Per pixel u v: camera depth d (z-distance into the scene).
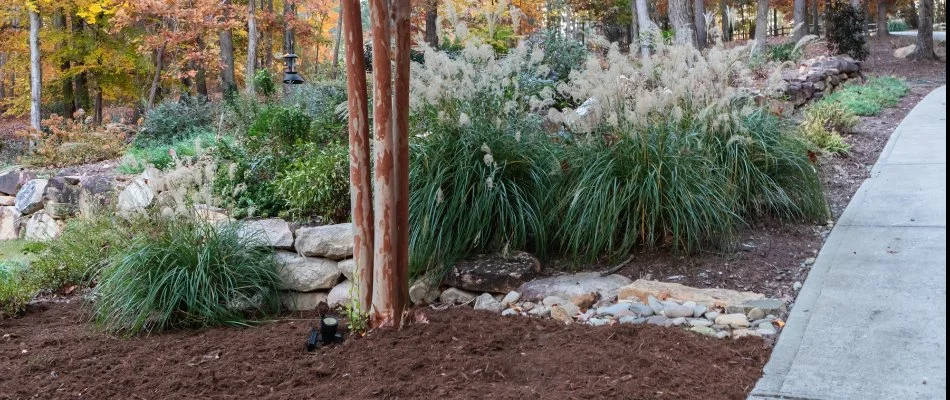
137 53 18.73
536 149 5.27
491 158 4.72
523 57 5.86
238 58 25.88
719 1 29.73
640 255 4.98
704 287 4.47
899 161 7.38
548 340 3.79
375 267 3.95
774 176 5.65
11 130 20.62
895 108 11.53
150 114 13.99
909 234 4.96
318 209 5.86
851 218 5.53
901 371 3.10
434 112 5.22
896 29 40.12
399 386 3.23
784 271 4.61
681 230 4.81
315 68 23.62
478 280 4.73
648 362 3.34
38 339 4.40
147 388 3.43
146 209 5.68
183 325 4.55
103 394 3.39
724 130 5.40
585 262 4.97
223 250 4.86
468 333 3.92
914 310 3.70
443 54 5.18
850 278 4.27
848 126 9.26
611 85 5.10
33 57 17.56
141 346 4.16
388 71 3.68
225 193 5.68
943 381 2.96
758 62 11.99
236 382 3.45
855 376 3.11
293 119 7.82
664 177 4.84
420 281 4.85
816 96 11.88
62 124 13.08
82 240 6.29
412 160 5.00
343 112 8.05
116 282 4.64
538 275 4.88
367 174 3.97
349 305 4.21
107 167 11.08
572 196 4.97
